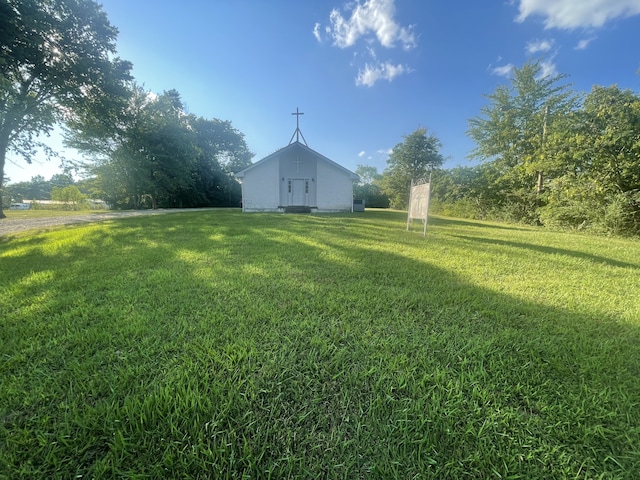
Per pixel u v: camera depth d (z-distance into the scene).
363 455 0.89
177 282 2.60
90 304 2.06
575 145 9.34
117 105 13.87
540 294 2.44
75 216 11.07
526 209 12.70
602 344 1.58
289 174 16.08
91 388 1.15
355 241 5.11
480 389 1.18
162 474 0.82
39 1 10.36
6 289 2.38
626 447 0.92
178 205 25.83
